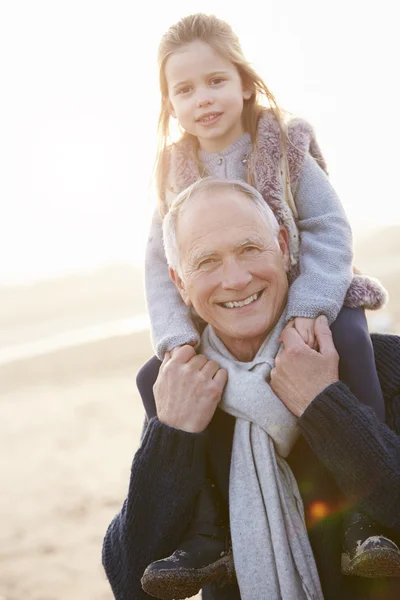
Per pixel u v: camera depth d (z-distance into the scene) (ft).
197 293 7.97
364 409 7.61
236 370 8.15
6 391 58.80
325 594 7.72
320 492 7.86
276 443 7.89
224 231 7.84
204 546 7.89
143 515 7.94
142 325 86.94
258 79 9.65
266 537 7.64
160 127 10.07
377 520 7.39
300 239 9.12
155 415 8.65
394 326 53.47
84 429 42.60
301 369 7.80
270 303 8.02
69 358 65.57
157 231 9.80
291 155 9.18
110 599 21.36
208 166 9.69
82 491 31.19
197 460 7.96
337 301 8.32
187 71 9.62
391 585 7.77
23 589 22.44
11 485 33.24
